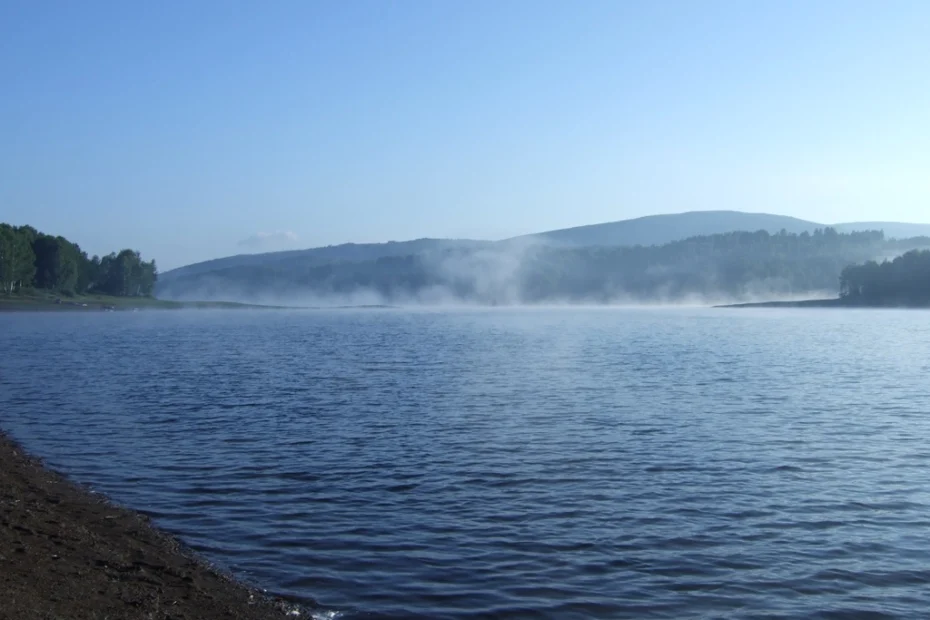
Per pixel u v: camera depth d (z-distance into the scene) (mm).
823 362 62594
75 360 63469
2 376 51438
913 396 42219
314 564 17156
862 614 15016
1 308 175875
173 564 16906
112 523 19656
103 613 13516
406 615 14781
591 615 14875
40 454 27422
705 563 17344
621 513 20703
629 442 29391
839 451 28078
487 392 43062
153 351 73500
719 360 64125
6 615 12242
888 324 136875
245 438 30094
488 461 26281
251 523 19875
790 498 22125
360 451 27781
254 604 15023
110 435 30766
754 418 34781
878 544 18562
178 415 35406
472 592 15781
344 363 61188
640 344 84500
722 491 22781
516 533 19156
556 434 30891
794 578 16594
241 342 87688
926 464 26188
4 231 184750
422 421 33781
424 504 21469
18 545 16609
